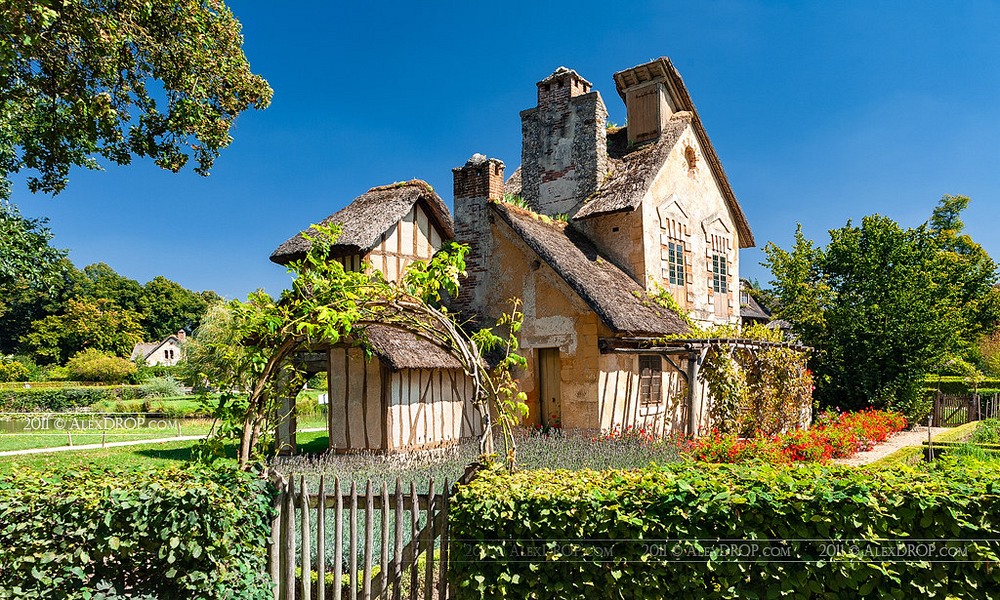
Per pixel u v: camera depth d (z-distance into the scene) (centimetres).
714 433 1140
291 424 1303
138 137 1283
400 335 1282
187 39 1184
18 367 4881
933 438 1546
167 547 453
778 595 409
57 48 1053
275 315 507
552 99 1745
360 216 1440
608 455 1016
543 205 1733
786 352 1480
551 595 442
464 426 1393
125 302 7431
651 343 1357
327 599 510
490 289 1473
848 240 1995
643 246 1530
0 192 1186
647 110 1741
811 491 421
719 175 1872
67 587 451
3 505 439
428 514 477
